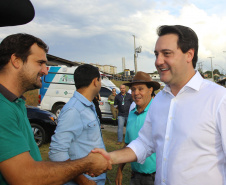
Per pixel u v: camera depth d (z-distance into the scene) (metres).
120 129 6.38
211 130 1.30
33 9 1.07
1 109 1.14
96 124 1.96
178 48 1.39
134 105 2.69
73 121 1.79
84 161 1.47
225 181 1.28
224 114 1.26
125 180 3.93
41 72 1.37
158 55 1.45
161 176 1.48
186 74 1.45
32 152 1.39
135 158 1.79
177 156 1.38
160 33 1.48
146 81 2.42
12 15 1.01
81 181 1.74
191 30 1.43
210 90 1.37
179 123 1.41
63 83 9.66
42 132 5.72
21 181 1.12
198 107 1.36
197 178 1.31
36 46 1.32
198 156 1.32
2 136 1.10
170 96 1.55
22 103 1.36
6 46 1.23
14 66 1.25
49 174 1.21
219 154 1.30
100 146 1.98
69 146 1.79
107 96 9.51
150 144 1.81
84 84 1.96
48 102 9.72
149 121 1.77
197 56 1.48
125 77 34.03
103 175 2.03
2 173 1.11
